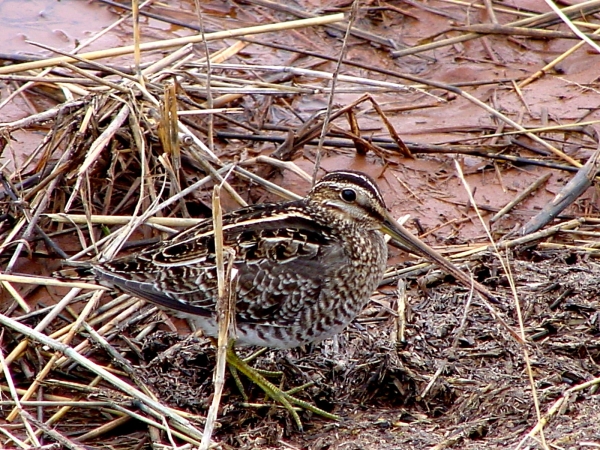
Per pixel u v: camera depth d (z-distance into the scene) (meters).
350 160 15.00
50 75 14.76
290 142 14.52
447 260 12.09
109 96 13.52
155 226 12.91
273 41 17.12
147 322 12.38
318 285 11.14
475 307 12.41
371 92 16.19
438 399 11.10
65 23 17.31
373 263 11.58
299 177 14.59
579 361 11.39
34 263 12.91
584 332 11.91
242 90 14.71
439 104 16.19
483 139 15.38
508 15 17.77
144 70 14.75
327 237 11.38
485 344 11.78
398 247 13.67
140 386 11.27
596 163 14.15
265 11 17.72
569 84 16.48
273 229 11.20
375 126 15.70
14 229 12.69
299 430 10.91
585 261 13.25
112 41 16.84
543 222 13.84
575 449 9.48
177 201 13.56
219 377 9.41
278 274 11.04
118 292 11.37
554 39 17.36
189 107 14.71
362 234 11.55
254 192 14.21
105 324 12.20
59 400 11.26
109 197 13.41
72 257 12.41
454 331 12.01
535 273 12.94
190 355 11.84
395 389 11.23
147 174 12.96
